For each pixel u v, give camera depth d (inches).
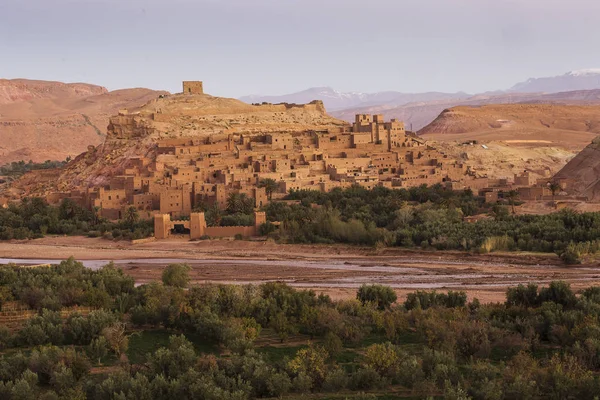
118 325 3742.6
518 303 4357.8
